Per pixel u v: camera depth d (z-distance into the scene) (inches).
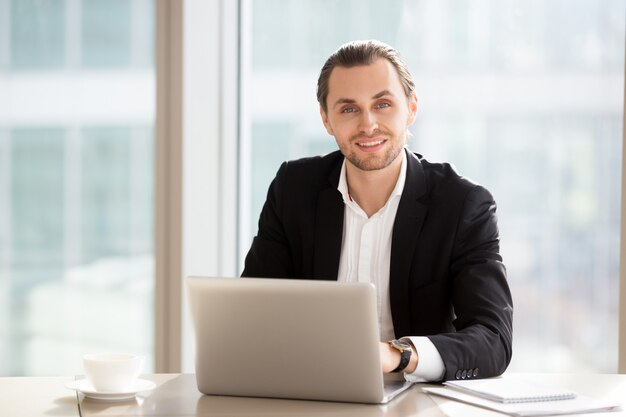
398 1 148.2
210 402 74.4
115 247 157.2
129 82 155.6
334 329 73.0
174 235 151.4
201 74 151.0
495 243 99.9
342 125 98.6
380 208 103.5
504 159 146.2
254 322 74.8
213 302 75.4
